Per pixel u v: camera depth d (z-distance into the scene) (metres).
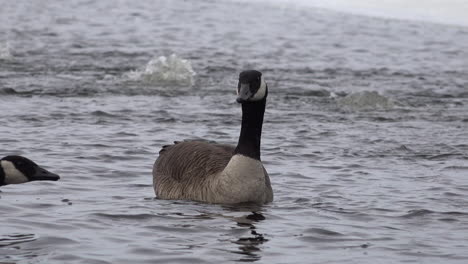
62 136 17.19
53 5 41.00
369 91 23.05
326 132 18.78
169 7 41.78
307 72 27.75
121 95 22.62
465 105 23.30
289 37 35.16
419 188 13.99
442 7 42.88
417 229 11.54
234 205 12.57
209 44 32.62
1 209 11.88
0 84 23.30
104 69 26.56
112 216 11.75
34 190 13.05
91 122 18.83
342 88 25.11
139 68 26.84
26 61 27.44
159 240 10.70
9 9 39.28
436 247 10.67
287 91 24.14
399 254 10.35
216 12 40.84
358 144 17.64
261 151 16.66
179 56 29.58
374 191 13.73
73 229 11.05
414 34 37.19
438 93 25.12
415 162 16.12
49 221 11.36
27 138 16.86
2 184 11.26
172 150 13.59
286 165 15.57
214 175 12.77
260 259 10.04
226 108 21.20
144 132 17.95
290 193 13.52
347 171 15.20
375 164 15.85
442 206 12.84
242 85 12.62
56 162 14.98
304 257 10.16
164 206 12.44
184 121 19.36
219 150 13.38
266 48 32.34
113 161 15.34
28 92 22.42
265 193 12.77
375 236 11.13
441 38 36.56
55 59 28.02
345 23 39.12
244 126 12.79
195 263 9.82
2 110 19.78
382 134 18.81
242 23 38.12
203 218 11.81
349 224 11.70
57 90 22.86
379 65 30.03
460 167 15.72
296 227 11.48
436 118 21.16
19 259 9.81
